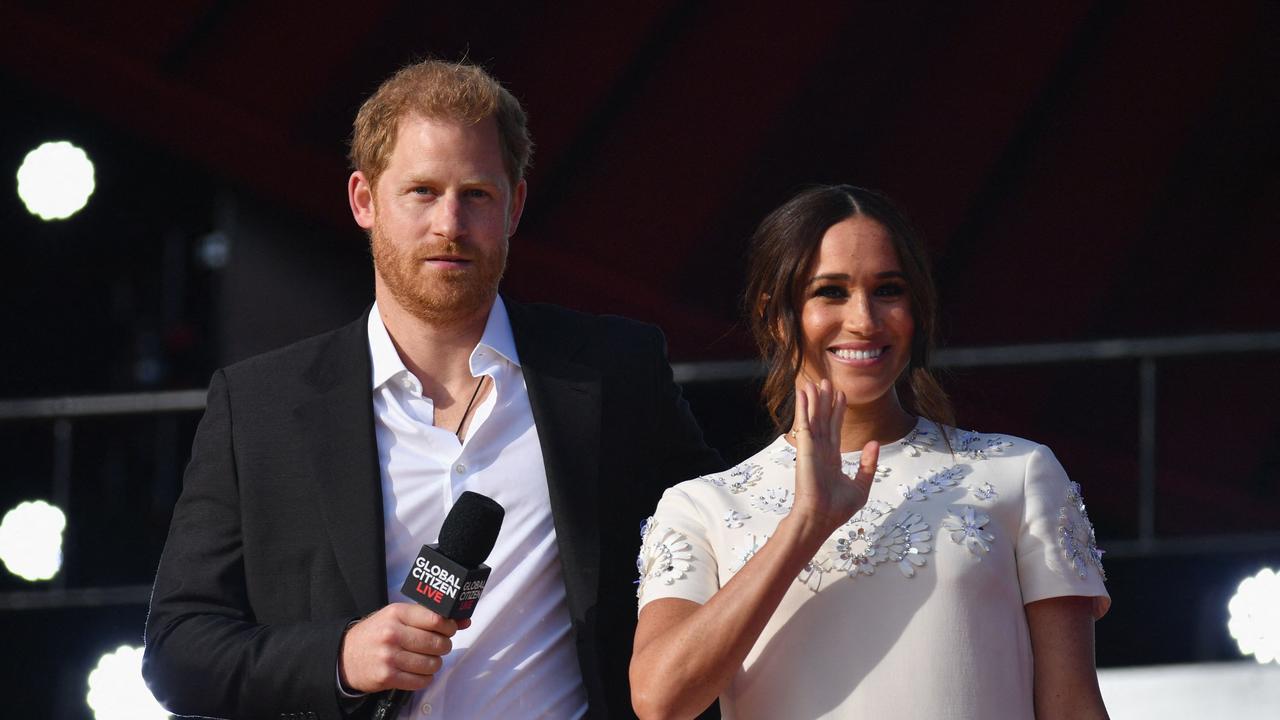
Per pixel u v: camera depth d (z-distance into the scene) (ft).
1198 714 47.85
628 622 33.24
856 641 27.58
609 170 72.49
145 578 86.22
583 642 32.30
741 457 50.01
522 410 34.09
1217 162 75.61
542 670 32.63
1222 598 60.18
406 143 32.50
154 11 65.82
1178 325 75.31
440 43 69.82
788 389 30.07
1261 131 75.00
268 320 70.54
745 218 73.10
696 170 73.20
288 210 70.59
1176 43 74.95
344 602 32.04
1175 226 75.82
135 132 69.46
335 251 70.69
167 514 94.07
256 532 32.76
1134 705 48.29
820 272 28.81
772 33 74.33
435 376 34.09
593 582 32.65
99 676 58.49
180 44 66.39
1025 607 27.99
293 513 32.73
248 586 32.76
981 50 75.36
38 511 63.72
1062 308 75.36
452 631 29.25
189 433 96.68
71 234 97.76
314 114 67.26
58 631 64.85
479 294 32.81
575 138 72.08
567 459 33.50
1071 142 76.18
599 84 72.49
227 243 70.69
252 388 34.06
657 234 71.97
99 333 101.04
